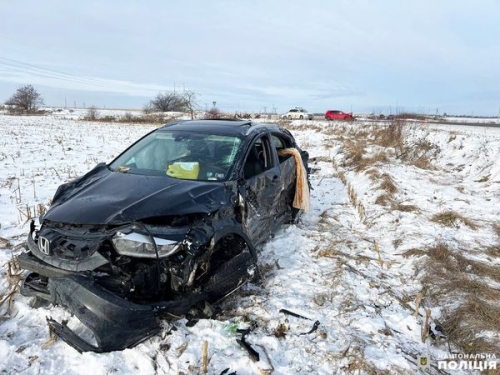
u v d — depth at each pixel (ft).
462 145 41.47
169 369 9.66
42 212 19.60
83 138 63.46
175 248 10.14
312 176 34.22
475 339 11.33
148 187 12.28
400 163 38.88
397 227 20.84
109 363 9.68
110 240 10.12
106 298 9.27
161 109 193.57
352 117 135.23
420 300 12.80
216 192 12.44
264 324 11.59
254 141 15.96
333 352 10.61
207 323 11.30
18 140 55.36
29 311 11.57
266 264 15.56
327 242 18.42
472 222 21.59
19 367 9.51
